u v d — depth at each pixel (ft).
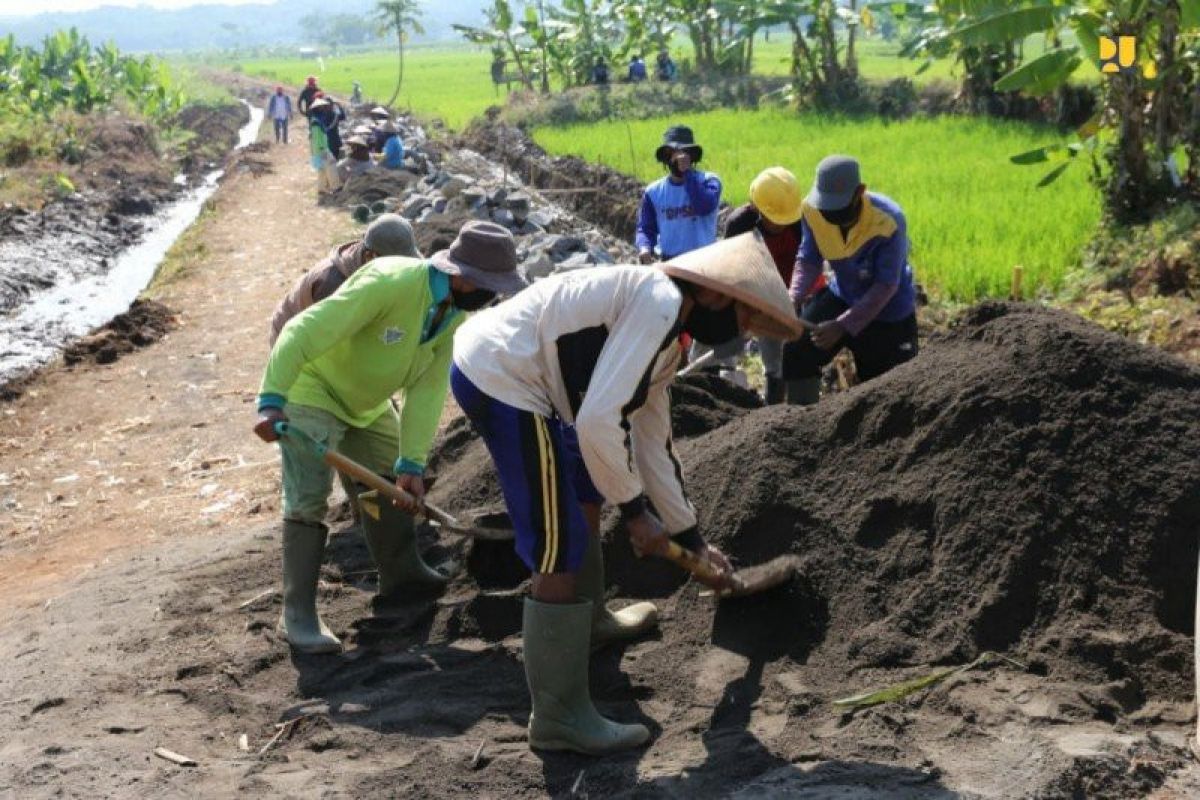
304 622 14.85
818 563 13.99
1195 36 38.55
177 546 20.88
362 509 15.29
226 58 568.00
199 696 13.99
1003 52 74.95
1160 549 13.19
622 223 52.95
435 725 13.07
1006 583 13.12
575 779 11.76
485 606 15.12
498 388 11.76
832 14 92.99
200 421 30.22
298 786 11.83
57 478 26.91
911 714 11.94
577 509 11.96
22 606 19.21
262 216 64.75
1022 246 37.52
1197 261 32.40
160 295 45.75
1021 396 14.30
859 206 19.26
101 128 95.30
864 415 15.25
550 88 137.80
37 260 54.70
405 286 14.25
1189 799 10.63
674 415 18.97
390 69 291.99
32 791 11.86
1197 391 14.47
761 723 12.30
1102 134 43.88
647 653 13.94
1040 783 10.61
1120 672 12.34
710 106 105.19
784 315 11.55
